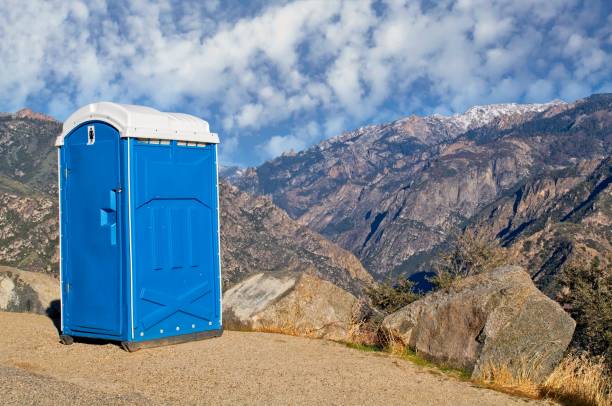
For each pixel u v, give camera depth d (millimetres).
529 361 8281
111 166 9070
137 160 8969
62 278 9656
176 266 9367
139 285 8922
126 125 8859
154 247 9109
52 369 7895
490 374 8102
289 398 6645
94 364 8125
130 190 8875
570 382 7957
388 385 7441
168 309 9242
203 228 9742
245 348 9125
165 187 9258
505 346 8219
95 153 9266
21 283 14070
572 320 8555
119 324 8938
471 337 8500
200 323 9688
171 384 7059
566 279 31891
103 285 9156
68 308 9562
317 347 9539
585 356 9031
